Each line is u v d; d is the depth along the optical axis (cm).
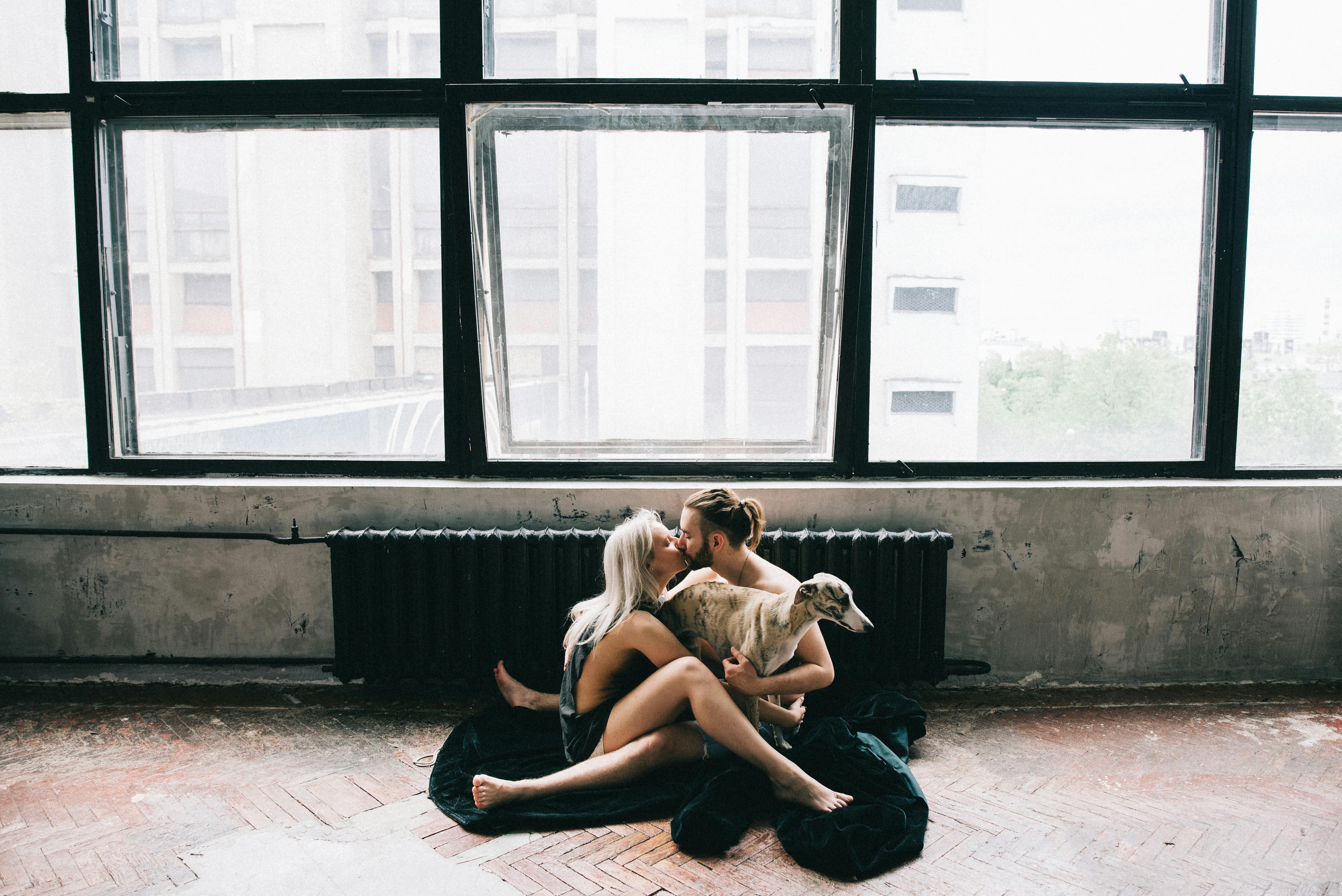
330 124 329
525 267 336
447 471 346
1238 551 335
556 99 313
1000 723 302
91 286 333
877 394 345
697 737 239
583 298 340
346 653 313
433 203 329
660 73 325
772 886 198
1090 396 346
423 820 229
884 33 322
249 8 323
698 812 214
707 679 227
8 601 334
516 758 262
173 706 314
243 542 331
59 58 325
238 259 340
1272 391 346
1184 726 298
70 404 345
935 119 327
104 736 286
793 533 323
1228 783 254
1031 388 346
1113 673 339
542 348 344
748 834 220
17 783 251
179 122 330
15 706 313
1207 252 339
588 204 330
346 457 348
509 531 332
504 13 323
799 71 327
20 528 326
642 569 237
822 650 241
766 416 351
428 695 325
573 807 229
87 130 325
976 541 333
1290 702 321
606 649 238
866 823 215
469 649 312
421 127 327
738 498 250
